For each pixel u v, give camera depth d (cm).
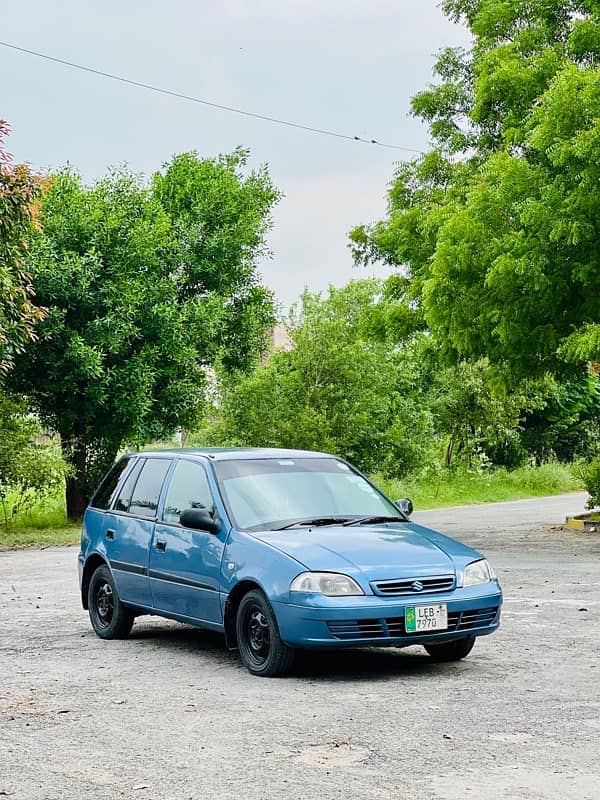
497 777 561
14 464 2573
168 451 1054
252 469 966
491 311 1880
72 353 2548
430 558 855
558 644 972
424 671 862
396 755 607
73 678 857
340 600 802
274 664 834
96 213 2666
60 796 543
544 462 6138
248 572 852
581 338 1800
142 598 1000
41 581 1586
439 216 2023
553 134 1794
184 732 673
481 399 4894
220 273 3077
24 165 2116
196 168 3206
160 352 2766
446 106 2436
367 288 4034
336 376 3903
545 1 2177
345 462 1025
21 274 2194
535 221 1781
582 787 542
